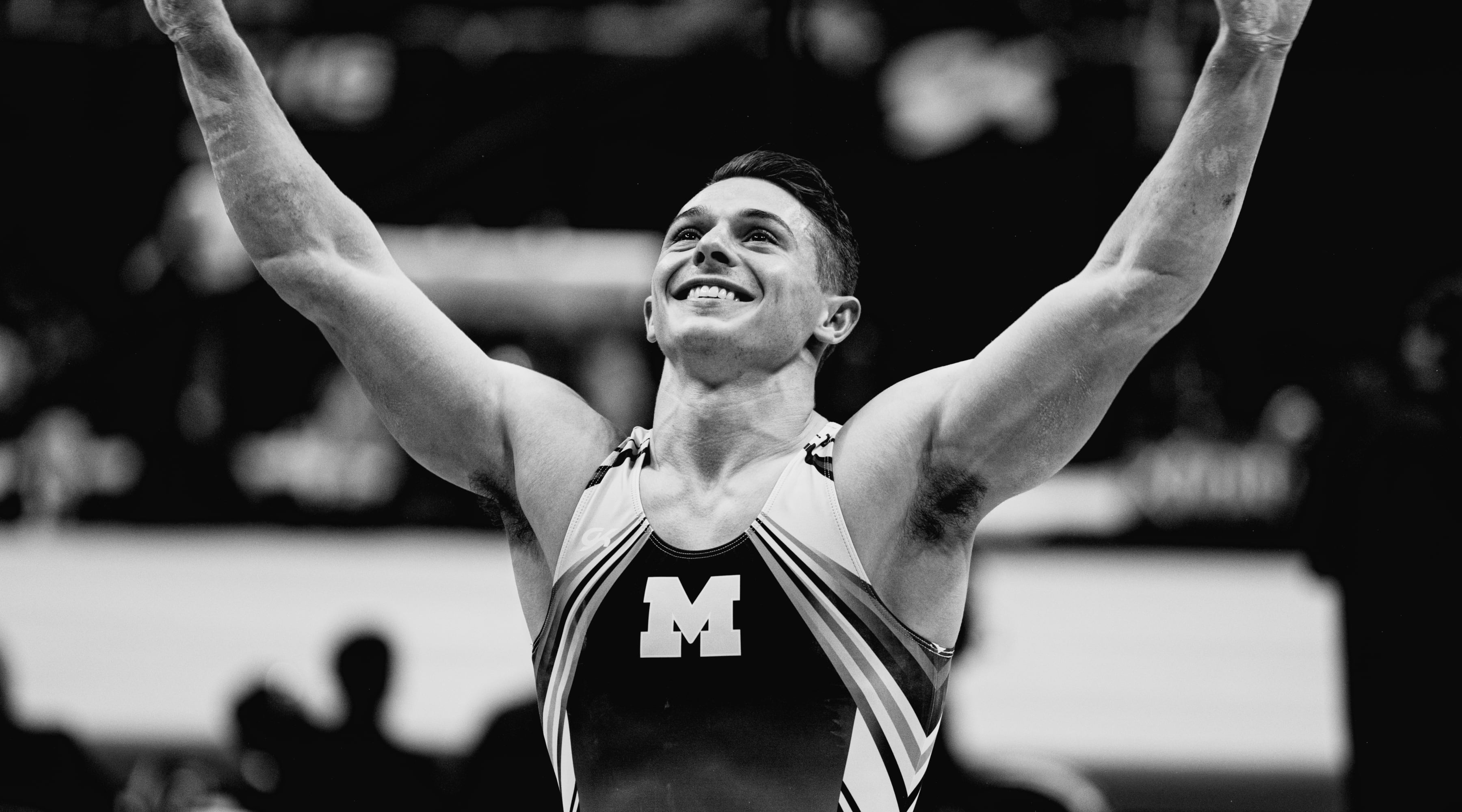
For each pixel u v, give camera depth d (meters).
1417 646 11.47
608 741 5.91
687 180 28.98
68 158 31.25
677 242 6.74
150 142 31.38
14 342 29.81
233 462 28.50
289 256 6.62
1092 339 5.81
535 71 30.17
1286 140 27.88
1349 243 27.94
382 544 26.70
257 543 26.67
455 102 30.36
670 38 28.56
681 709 5.83
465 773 12.73
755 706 5.79
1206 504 25.91
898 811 5.95
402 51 30.42
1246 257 28.34
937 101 27.31
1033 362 5.86
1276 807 15.84
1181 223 5.76
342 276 6.60
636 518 6.13
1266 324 28.34
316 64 30.52
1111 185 27.23
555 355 28.56
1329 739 17.92
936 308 26.36
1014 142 27.27
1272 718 18.44
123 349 29.45
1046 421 5.88
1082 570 24.70
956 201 26.84
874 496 6.01
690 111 28.62
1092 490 27.22
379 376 6.59
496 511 6.94
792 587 5.85
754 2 25.94
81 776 13.89
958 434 5.97
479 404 6.61
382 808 13.28
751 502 6.09
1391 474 11.70
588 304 28.66
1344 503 11.95
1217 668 20.00
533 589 6.62
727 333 6.32
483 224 29.64
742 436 6.30
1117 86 27.34
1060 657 20.64
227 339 29.52
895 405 6.22
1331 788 16.39
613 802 5.90
